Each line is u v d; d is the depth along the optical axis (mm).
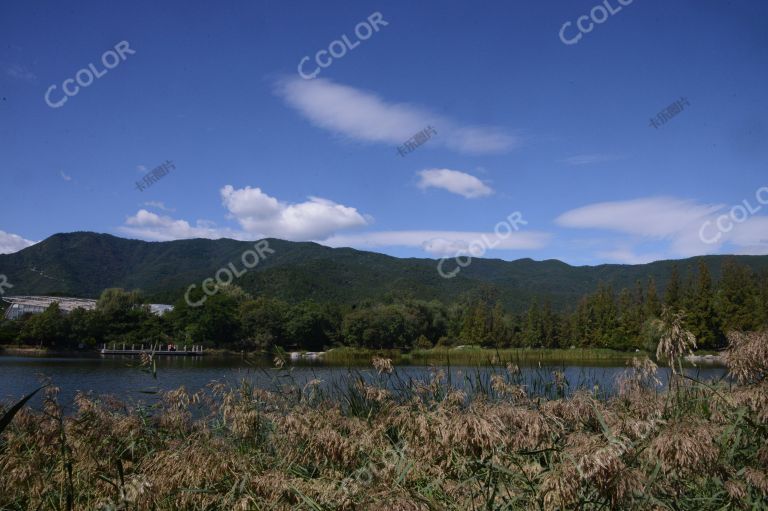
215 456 3854
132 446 4941
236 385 6699
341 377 7324
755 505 3127
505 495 3473
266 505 3416
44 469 4410
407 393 6336
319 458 3887
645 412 4621
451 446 3494
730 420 4082
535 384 6941
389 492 2848
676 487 3180
